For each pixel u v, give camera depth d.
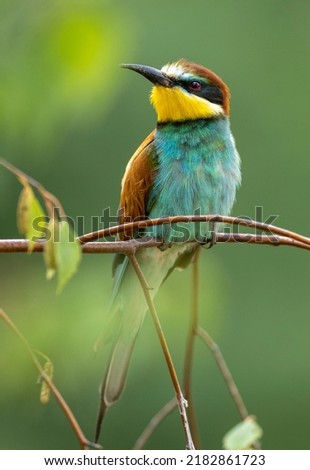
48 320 9.57
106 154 15.09
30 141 7.81
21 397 9.65
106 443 13.86
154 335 10.36
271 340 15.02
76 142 15.08
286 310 15.23
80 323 9.60
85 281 10.38
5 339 9.49
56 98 7.68
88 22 7.59
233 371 14.80
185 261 9.44
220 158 9.15
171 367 6.48
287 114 15.58
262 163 15.58
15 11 7.68
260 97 15.58
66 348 9.53
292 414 14.74
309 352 14.94
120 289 8.94
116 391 8.23
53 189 15.04
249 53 15.55
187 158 9.09
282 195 15.56
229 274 15.30
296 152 15.52
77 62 7.60
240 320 15.14
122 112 15.04
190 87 9.20
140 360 10.30
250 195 15.55
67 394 11.20
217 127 9.20
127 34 7.86
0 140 9.31
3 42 7.66
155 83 9.19
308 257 15.35
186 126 9.15
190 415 7.45
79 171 15.08
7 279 11.21
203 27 15.43
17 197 14.69
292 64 15.63
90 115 8.07
